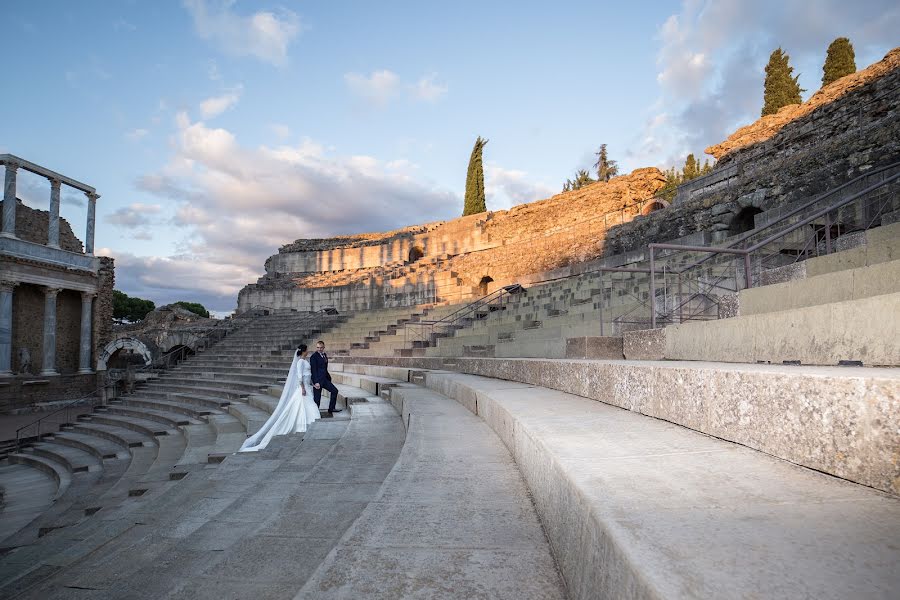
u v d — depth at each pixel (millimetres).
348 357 21688
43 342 33562
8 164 31562
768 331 5344
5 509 13141
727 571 1343
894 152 13828
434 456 4844
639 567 1390
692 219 21984
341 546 2811
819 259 7441
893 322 3846
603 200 33219
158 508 6840
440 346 19094
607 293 16469
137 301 78500
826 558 1412
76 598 4066
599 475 2422
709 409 3348
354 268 47719
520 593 2256
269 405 15156
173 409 20906
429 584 2348
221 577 3092
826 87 20484
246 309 46656
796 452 2506
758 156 20938
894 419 1948
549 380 7242
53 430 23094
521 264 33500
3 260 30875
